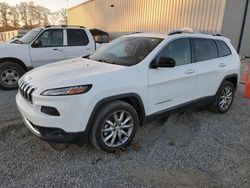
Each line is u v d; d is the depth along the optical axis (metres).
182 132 3.95
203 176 2.81
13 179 2.64
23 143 3.39
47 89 2.79
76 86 2.79
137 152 3.28
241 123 4.42
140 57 3.52
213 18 11.61
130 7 18.12
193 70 4.03
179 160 3.12
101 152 3.22
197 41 4.25
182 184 2.66
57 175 2.73
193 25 12.69
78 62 3.80
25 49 6.45
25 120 3.20
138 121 3.42
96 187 2.57
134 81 3.23
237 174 2.87
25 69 6.55
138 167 2.94
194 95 4.19
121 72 3.17
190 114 4.76
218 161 3.13
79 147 3.32
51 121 2.77
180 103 3.96
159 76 3.51
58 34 6.98
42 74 3.22
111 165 2.96
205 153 3.31
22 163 2.94
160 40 3.76
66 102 2.75
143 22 16.78
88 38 7.46
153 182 2.68
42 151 3.21
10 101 5.29
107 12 22.05
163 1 14.62
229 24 11.62
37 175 2.72
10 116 4.35
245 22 12.46
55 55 6.91
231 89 5.00
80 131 2.87
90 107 2.86
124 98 3.23
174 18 13.93
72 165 2.93
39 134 2.93
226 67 4.71
